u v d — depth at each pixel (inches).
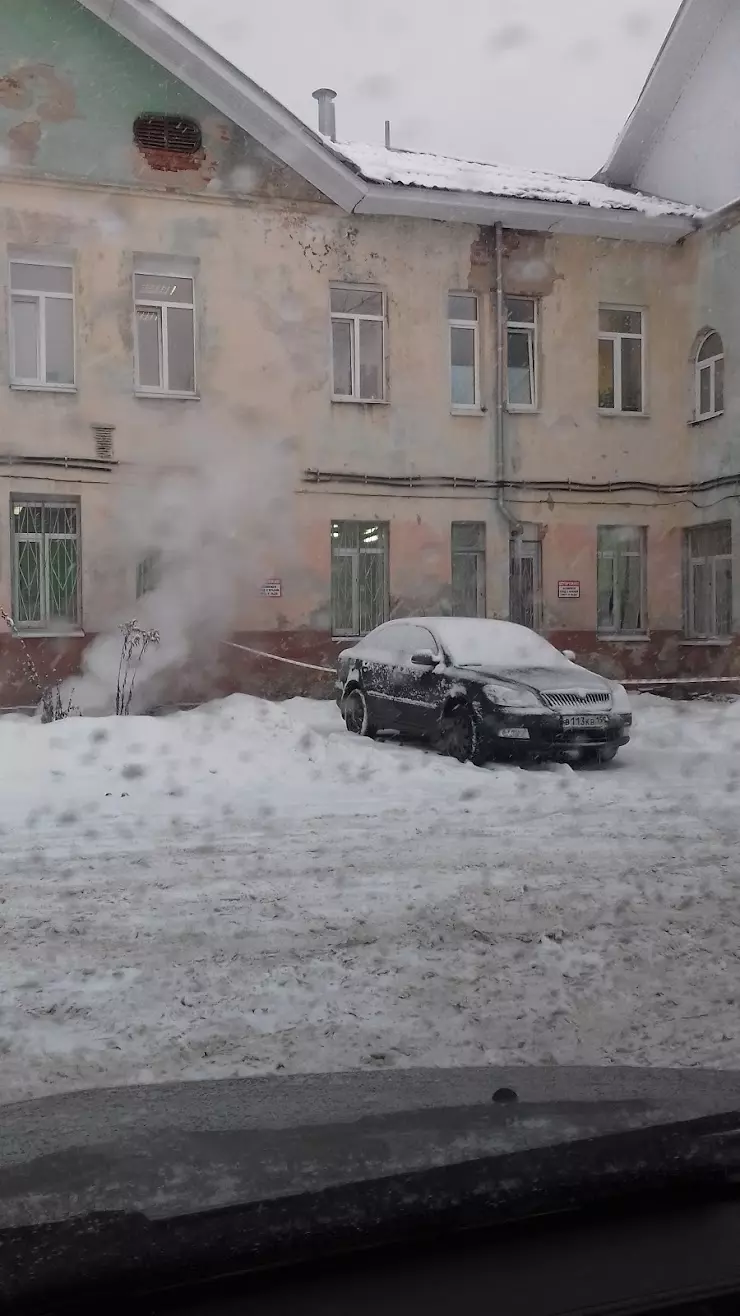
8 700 679.1
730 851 299.6
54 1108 96.3
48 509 701.9
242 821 345.7
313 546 748.0
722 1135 76.0
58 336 701.9
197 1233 61.6
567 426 808.9
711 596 824.3
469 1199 66.3
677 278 833.5
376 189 737.0
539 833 326.6
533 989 184.5
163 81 705.6
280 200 735.1
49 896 248.7
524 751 464.8
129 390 707.4
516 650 523.2
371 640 569.9
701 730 587.5
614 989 184.7
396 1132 79.2
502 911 235.1
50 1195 67.9
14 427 685.3
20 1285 57.7
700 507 820.6
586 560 812.6
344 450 754.2
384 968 195.6
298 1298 59.4
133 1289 58.8
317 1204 64.9
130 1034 163.0
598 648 813.9
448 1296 59.7
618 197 840.3
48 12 681.6
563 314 808.9
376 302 772.6
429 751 511.2
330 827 336.5
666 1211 70.2
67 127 687.1
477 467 784.9
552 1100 89.7
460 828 335.0
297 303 741.9
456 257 778.2
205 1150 76.5
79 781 413.7
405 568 768.9
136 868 278.5
